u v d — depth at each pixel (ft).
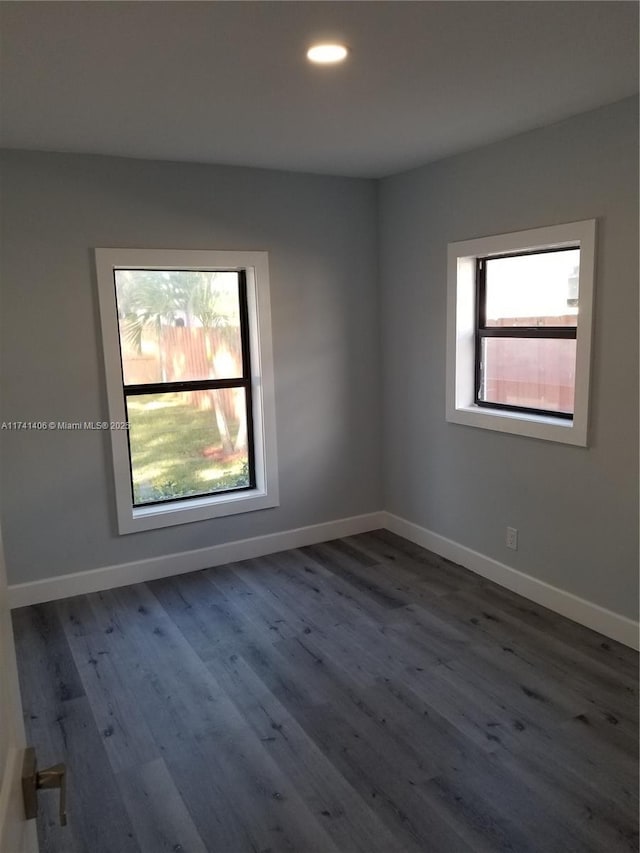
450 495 13.48
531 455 11.43
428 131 10.53
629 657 9.79
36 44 6.82
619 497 9.97
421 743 8.02
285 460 14.25
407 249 13.75
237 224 12.96
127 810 7.07
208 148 11.29
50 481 11.95
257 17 6.32
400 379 14.52
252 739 8.18
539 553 11.51
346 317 14.49
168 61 7.37
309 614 11.46
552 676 9.35
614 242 9.55
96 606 11.95
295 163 12.64
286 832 6.72
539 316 11.48
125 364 12.76
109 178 11.71
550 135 10.29
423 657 9.97
